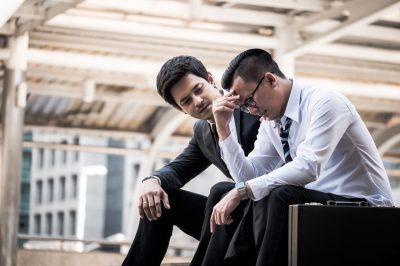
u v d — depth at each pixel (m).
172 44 15.89
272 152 5.30
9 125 14.70
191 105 5.44
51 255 14.84
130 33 14.66
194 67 5.44
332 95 4.91
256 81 4.94
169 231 5.64
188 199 5.64
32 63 16.81
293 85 5.01
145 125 20.22
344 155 5.00
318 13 14.51
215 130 5.60
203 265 4.96
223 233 4.95
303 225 4.41
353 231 4.46
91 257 14.95
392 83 18.58
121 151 19.75
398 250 4.48
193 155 5.84
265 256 4.58
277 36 15.04
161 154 20.53
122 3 13.66
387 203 4.96
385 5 12.92
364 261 4.45
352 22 13.54
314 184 5.03
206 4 14.52
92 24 14.20
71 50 15.98
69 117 19.81
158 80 5.47
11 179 14.70
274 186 4.72
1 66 16.39
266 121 5.27
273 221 4.61
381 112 21.20
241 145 5.59
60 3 13.39
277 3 13.83
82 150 19.41
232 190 4.79
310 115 4.94
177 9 13.89
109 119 19.92
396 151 23.69
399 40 15.43
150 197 5.48
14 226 14.68
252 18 14.36
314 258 4.40
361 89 17.67
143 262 5.57
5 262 14.52
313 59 17.61
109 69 15.55
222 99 5.09
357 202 4.59
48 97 18.98
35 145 18.97
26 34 14.78
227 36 14.95
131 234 20.53
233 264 4.91
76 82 18.06
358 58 17.45
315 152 4.79
